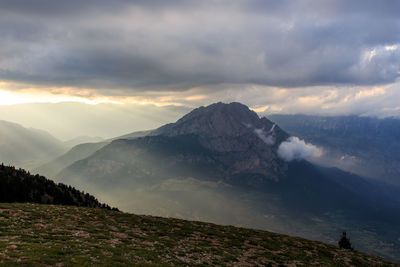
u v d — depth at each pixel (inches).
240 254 2135.8
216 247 2222.0
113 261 1341.0
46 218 2135.8
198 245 2178.9
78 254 1349.7
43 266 1112.2
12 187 4552.2
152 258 1560.0
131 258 1481.3
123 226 2409.0
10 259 1116.5
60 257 1257.4
